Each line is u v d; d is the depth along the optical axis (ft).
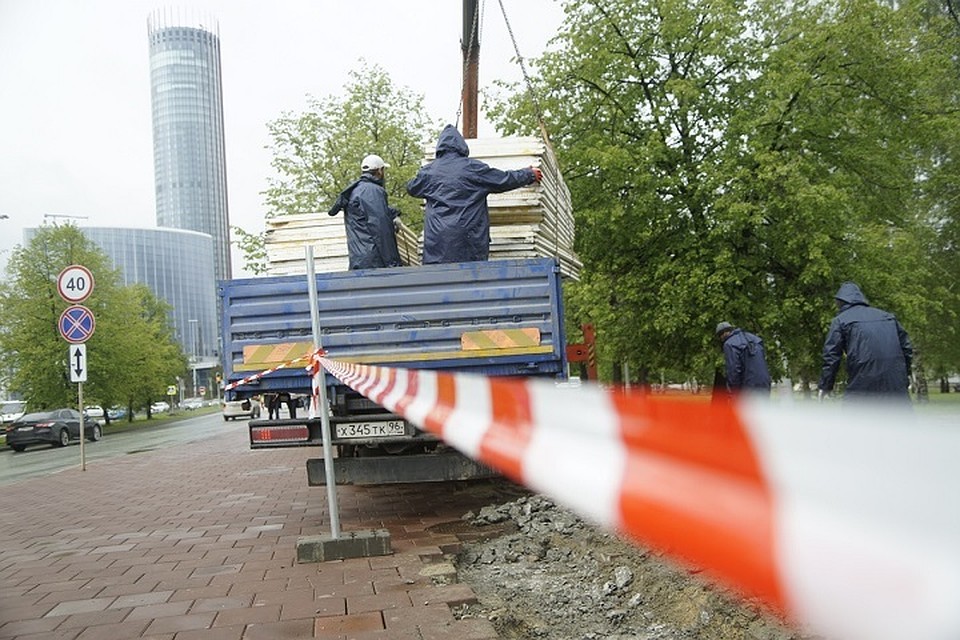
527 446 5.80
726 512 2.83
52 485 40.29
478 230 24.08
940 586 1.98
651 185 54.95
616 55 57.62
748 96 56.65
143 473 44.06
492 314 21.75
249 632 13.47
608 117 59.72
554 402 5.34
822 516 2.36
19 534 25.41
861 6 53.47
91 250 136.15
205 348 522.47
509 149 26.32
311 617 14.12
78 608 15.75
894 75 55.01
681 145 57.52
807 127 54.19
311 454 52.39
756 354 28.76
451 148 24.54
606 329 59.16
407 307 21.81
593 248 59.06
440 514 24.41
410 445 22.94
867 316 22.50
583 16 59.52
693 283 53.31
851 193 53.47
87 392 132.16
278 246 29.12
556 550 18.98
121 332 139.85
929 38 62.75
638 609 14.92
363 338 21.84
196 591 16.44
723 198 51.98
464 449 7.28
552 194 28.32
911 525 2.08
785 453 2.58
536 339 21.66
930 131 56.29
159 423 166.20
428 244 24.12
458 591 15.28
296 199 72.84
